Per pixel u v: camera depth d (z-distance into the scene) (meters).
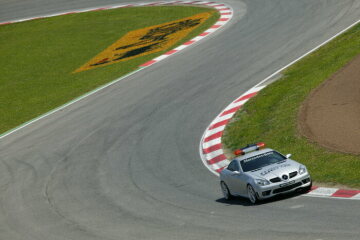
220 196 49.56
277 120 66.50
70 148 76.56
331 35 92.38
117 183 61.25
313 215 36.34
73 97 97.31
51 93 101.81
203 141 69.62
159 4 143.88
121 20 136.38
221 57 97.81
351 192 40.97
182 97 85.44
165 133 74.81
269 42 98.56
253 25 110.56
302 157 54.00
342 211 35.97
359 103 62.19
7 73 116.12
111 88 96.69
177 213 45.72
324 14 105.12
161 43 114.19
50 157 74.94
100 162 69.81
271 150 46.94
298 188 42.28
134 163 67.12
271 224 36.31
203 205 46.94
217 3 134.25
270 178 41.94
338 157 50.53
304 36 96.38
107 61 112.06
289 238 32.34
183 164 63.62
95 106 90.50
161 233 40.38
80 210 53.97
